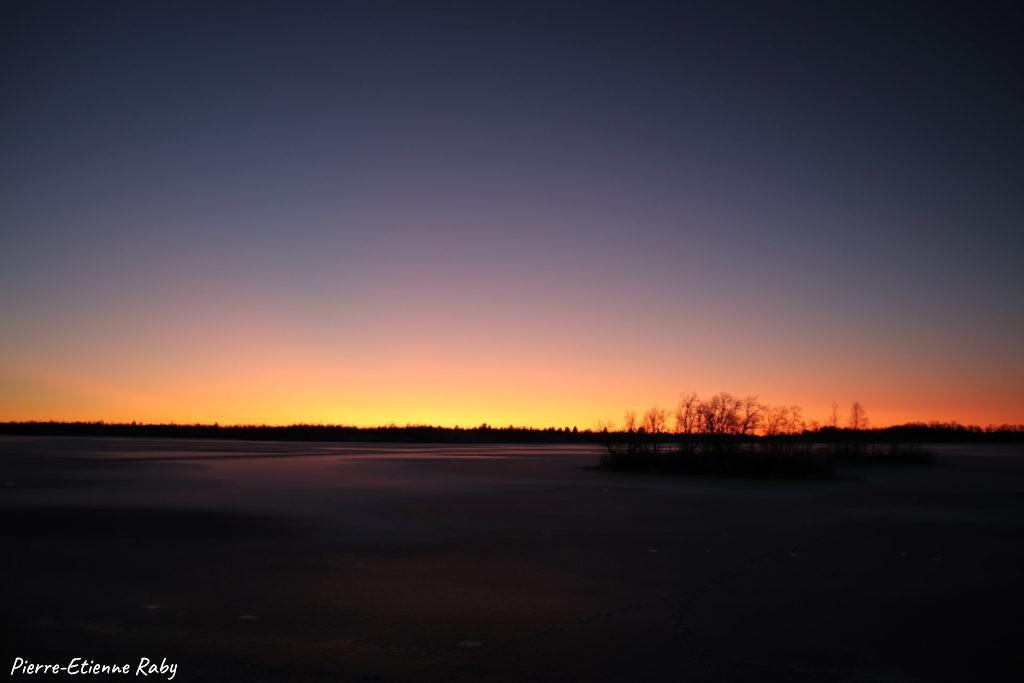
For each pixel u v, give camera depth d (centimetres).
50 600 830
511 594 888
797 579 979
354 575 986
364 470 3012
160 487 2138
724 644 696
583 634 727
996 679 611
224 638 705
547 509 1748
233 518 1512
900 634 729
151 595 861
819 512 1748
